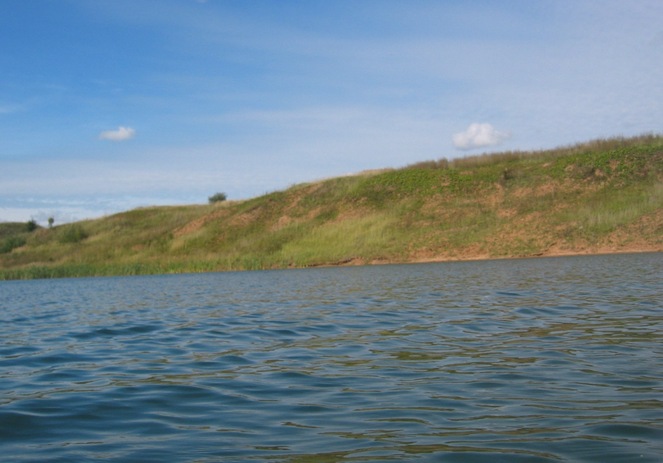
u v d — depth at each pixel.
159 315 16.20
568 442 5.60
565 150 49.28
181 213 61.78
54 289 29.48
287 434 6.11
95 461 5.52
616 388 7.30
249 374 8.77
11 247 62.97
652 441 5.54
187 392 7.86
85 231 62.94
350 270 33.28
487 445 5.61
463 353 9.66
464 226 41.47
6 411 7.12
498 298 16.55
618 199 40.03
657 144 45.50
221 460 5.46
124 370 9.31
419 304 16.12
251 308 16.94
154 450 5.77
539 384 7.63
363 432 6.09
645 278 20.09
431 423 6.29
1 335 13.40
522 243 37.31
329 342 11.09
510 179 46.66
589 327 11.45
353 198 50.66
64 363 10.02
